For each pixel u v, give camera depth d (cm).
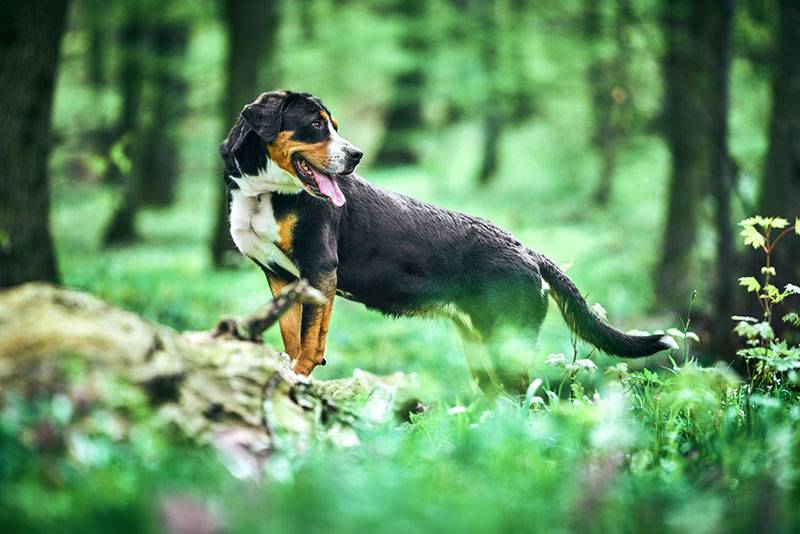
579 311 550
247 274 1258
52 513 252
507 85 1878
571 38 1388
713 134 976
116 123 1855
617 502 290
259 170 498
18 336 303
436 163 2692
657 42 1095
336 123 511
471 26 1967
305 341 506
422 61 2098
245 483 290
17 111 771
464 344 575
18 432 281
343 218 523
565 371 452
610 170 1998
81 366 296
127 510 251
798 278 746
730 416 388
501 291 542
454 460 342
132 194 1905
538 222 1886
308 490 274
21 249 781
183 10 1702
